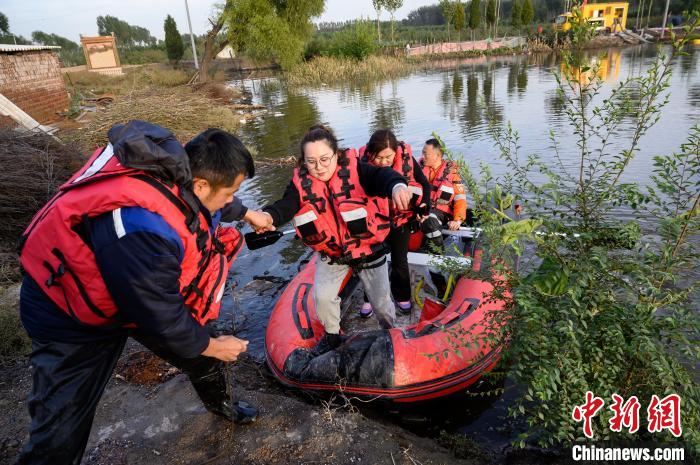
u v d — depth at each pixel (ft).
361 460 7.23
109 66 107.14
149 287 4.63
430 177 15.39
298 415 8.15
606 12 129.80
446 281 13.85
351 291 11.61
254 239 9.37
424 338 9.61
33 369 5.39
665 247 6.89
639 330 6.49
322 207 8.99
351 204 8.82
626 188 7.41
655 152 23.99
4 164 17.10
